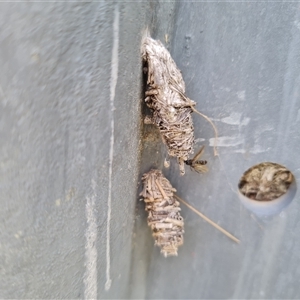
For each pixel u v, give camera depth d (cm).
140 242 14
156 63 9
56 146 7
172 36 11
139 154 11
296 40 11
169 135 10
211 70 11
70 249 8
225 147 12
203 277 14
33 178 7
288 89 11
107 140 8
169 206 12
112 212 10
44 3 6
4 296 7
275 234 13
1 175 6
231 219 13
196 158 12
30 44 6
